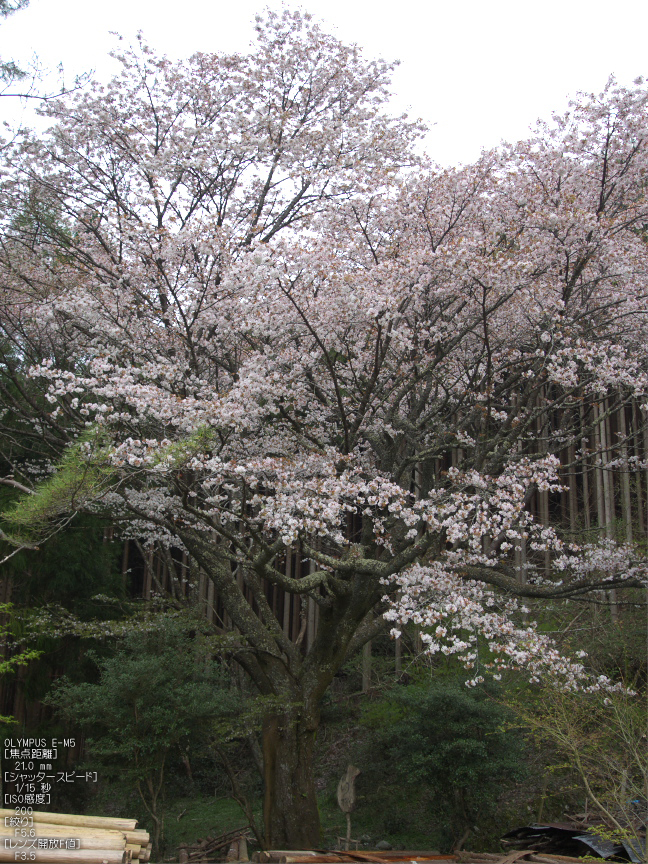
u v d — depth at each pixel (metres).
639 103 8.34
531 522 8.62
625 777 6.80
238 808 12.53
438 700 9.54
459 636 10.93
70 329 11.25
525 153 9.12
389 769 11.88
